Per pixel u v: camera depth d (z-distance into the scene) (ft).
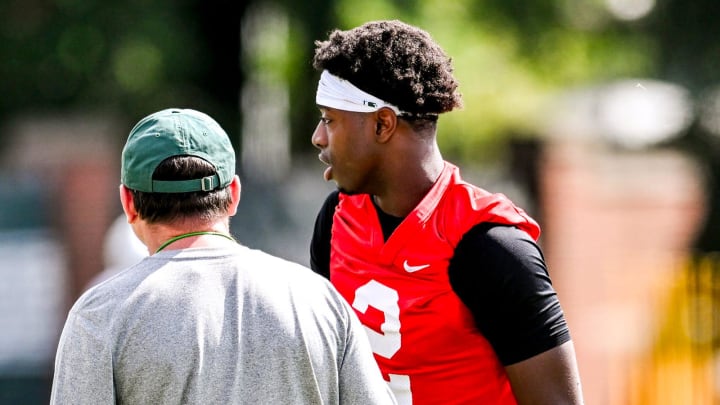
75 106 150.41
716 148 131.34
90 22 143.64
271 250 120.78
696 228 97.96
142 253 89.97
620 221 95.40
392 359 31.07
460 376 30.81
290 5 141.38
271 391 26.43
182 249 27.04
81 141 117.08
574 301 93.30
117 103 150.51
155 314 26.13
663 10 139.54
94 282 90.84
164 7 146.41
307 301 27.32
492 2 148.66
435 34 132.16
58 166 106.52
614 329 92.22
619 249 94.89
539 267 29.50
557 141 95.35
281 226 121.29
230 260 27.14
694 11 136.05
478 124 135.64
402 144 30.71
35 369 104.88
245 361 26.30
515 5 150.61
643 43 150.71
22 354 105.09
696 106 132.98
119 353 25.89
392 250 30.71
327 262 34.37
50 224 106.11
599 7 160.76
